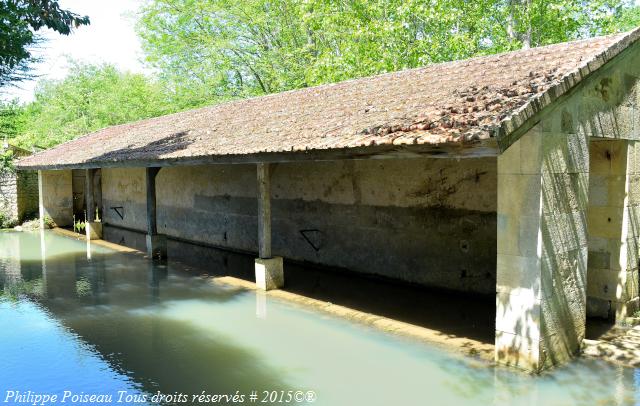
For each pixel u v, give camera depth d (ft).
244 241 41.83
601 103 19.34
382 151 17.72
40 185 60.44
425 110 19.72
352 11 53.93
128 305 27.20
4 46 31.04
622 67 20.43
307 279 32.42
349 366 18.54
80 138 63.21
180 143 33.96
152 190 40.16
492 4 53.36
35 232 58.13
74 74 113.29
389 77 31.45
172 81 78.38
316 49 67.15
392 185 30.37
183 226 49.11
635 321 21.62
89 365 19.01
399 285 30.32
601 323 21.85
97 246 47.70
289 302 27.17
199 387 17.02
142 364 19.02
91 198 51.06
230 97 76.64
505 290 17.51
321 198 35.04
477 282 26.68
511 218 17.13
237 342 21.27
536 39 53.83
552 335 17.35
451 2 50.44
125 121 95.50
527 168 16.63
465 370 17.78
